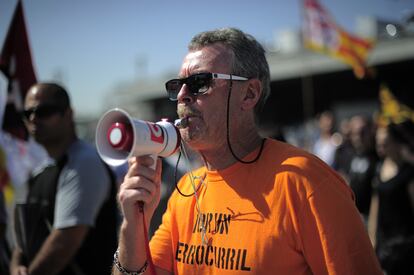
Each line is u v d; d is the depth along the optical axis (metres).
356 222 1.51
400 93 16.45
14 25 3.69
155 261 1.86
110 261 2.86
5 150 3.80
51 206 2.78
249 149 1.76
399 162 3.81
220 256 1.62
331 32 7.14
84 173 2.77
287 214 1.55
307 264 1.55
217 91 1.71
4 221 3.32
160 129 1.53
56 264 2.62
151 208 1.63
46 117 2.89
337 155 6.78
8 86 3.68
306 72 16.66
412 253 3.64
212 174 1.76
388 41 14.55
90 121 14.23
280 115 20.28
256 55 1.79
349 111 18.22
